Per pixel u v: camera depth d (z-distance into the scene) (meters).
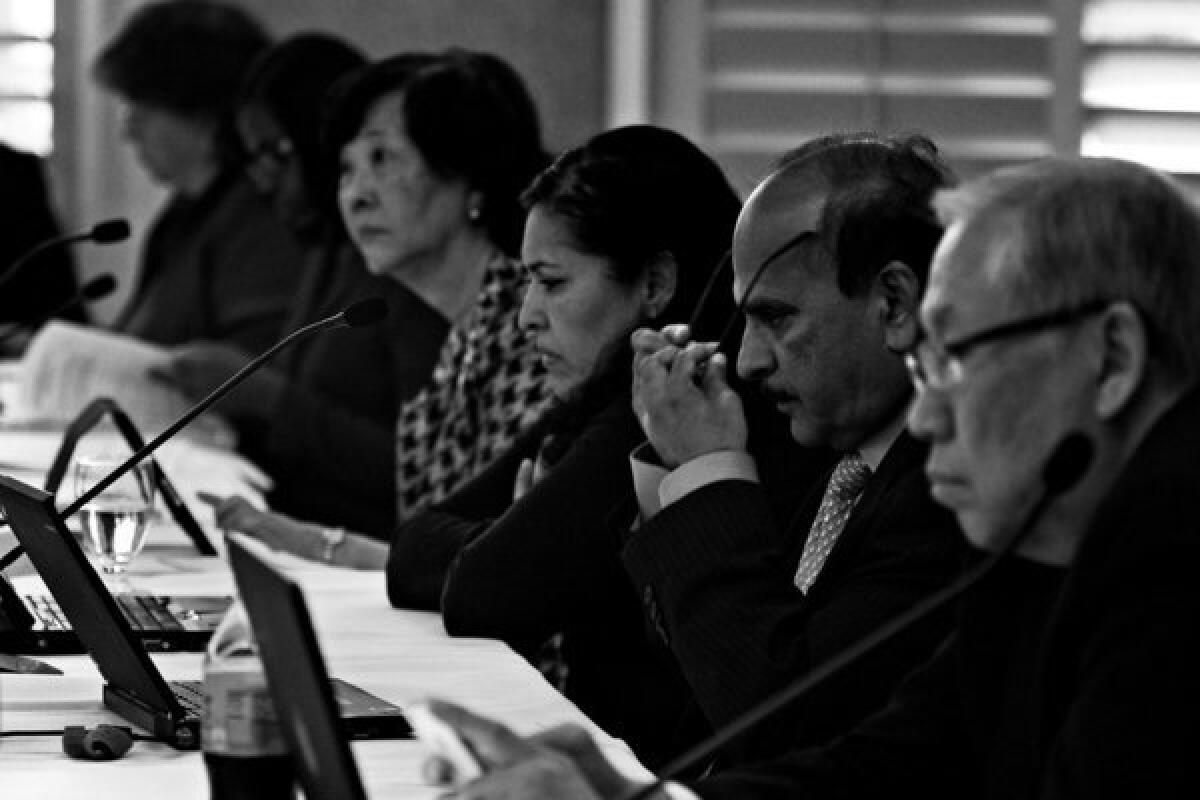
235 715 4.57
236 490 11.29
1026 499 4.19
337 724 4.00
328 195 12.35
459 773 4.46
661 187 7.48
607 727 7.26
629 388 7.53
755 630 5.70
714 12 16.84
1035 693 4.29
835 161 5.93
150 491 8.21
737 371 6.16
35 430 13.47
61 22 20.53
